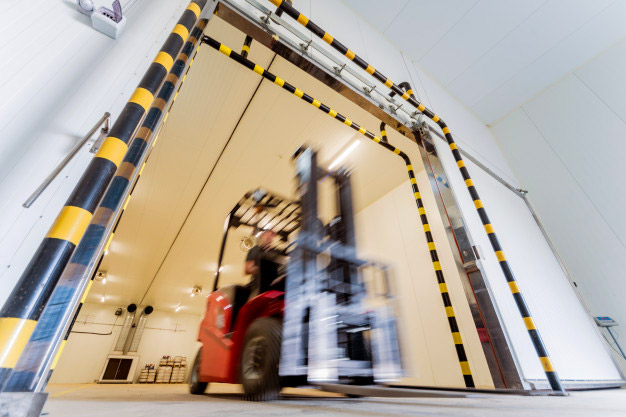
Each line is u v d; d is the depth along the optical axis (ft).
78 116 3.70
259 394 4.90
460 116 15.46
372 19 14.24
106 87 4.13
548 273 10.68
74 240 2.34
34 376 1.99
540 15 13.87
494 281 7.49
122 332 41.04
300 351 5.20
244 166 16.30
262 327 5.60
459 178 9.77
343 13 12.57
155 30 5.29
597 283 11.83
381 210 17.02
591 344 9.52
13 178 2.98
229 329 7.67
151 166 16.19
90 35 4.39
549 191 14.53
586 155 13.75
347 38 11.39
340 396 6.52
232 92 12.31
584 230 12.84
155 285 34.30
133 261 27.53
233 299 8.31
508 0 13.46
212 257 26.73
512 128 17.12
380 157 14.88
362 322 6.19
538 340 6.23
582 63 15.16
